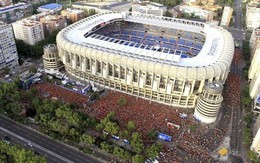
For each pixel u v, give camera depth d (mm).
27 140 171750
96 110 197625
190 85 199750
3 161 143875
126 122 186000
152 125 185375
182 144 172250
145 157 160375
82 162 157750
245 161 163375
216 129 188875
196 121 195750
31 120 189250
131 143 162250
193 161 160000
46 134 176750
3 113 195500
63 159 159000
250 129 190750
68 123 178500
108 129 169625
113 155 163125
